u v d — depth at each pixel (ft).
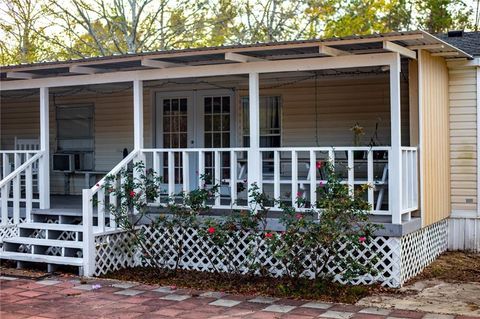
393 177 24.77
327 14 73.56
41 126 33.06
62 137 43.24
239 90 37.14
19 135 44.86
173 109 39.04
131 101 40.57
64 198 39.91
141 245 28.07
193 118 38.40
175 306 21.79
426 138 28.55
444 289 24.27
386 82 34.22
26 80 33.37
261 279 25.84
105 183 27.68
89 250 26.91
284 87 36.40
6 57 74.64
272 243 23.71
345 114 35.14
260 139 37.11
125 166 29.68
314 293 23.27
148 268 28.45
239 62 27.89
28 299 22.99
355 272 23.56
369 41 23.82
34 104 44.21
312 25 73.87
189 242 28.45
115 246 28.27
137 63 28.84
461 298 22.72
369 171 25.16
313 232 23.16
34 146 44.19
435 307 21.36
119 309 21.44
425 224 28.02
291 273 25.52
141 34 69.31
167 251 28.60
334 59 26.32
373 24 76.54
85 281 25.88
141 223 29.35
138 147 30.32
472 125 32.89
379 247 25.00
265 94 36.83
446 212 32.27
